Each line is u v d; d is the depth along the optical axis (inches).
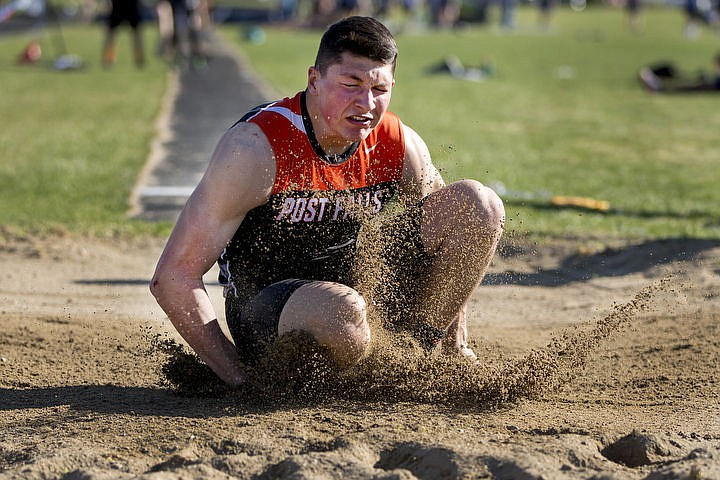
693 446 450.0
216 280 928.9
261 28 6131.9
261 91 2669.8
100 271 939.3
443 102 2586.1
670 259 971.3
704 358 655.8
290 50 4266.7
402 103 2516.0
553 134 2052.2
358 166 533.0
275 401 529.0
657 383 605.0
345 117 499.2
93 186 1347.2
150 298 850.1
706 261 957.8
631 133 2106.3
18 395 559.8
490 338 730.8
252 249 543.8
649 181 1498.5
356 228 549.0
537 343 716.0
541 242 1055.0
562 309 830.5
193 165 1584.6
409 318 569.9
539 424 483.5
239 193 508.1
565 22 7416.3
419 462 423.2
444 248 550.0
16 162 1519.4
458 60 3996.1
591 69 3767.2
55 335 703.7
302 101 518.3
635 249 1012.5
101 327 736.3
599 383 610.9
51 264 952.9
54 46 4237.2
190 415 500.4
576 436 451.2
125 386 588.4
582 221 1166.3
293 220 530.0
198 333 522.6
